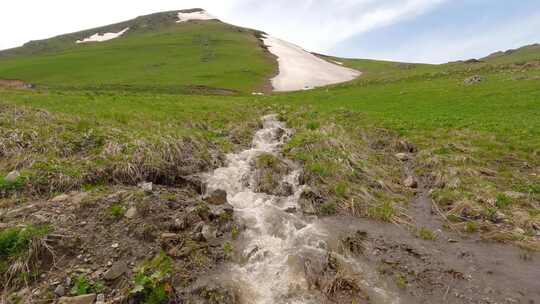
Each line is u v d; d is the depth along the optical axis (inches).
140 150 452.8
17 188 346.6
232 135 684.1
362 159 595.8
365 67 3855.8
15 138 431.2
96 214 321.4
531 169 566.9
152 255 292.8
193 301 260.8
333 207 438.6
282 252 336.5
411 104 1266.0
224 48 3828.7
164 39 4303.6
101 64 2874.0
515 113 979.3
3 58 4347.9
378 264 331.0
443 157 603.2
